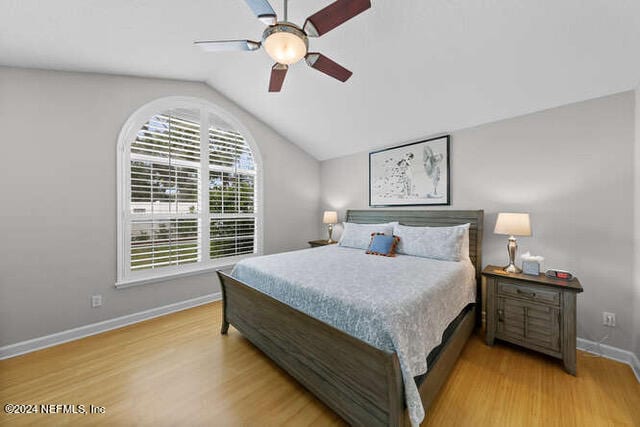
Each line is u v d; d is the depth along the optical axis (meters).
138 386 1.78
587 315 2.21
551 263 2.37
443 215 3.00
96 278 2.53
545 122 2.40
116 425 1.46
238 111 3.62
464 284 2.26
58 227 2.33
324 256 2.80
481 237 2.71
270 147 4.01
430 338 1.54
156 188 2.91
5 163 2.11
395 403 1.17
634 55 1.77
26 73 2.19
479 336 2.51
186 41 2.31
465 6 1.72
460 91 2.46
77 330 2.42
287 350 1.82
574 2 1.56
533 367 2.00
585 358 2.10
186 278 3.17
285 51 1.51
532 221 2.48
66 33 1.90
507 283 2.21
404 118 3.04
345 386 1.42
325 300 1.61
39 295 2.25
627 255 2.04
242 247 3.70
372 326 1.33
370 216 3.78
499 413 1.54
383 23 1.97
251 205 3.80
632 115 2.01
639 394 1.69
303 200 4.50
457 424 1.46
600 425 1.46
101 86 2.54
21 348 2.15
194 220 3.22
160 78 2.92
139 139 2.78
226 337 2.48
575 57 1.89
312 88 2.94
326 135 3.86
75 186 2.41
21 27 1.74
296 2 1.90
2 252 2.10
